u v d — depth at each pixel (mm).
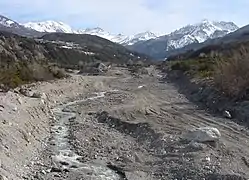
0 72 42406
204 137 19422
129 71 100000
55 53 155625
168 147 19531
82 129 24938
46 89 41562
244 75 31609
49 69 56719
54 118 28641
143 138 22375
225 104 30266
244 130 22875
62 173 16078
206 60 67125
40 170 16328
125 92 47250
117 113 29422
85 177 15609
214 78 38906
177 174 15742
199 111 30453
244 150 18484
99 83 58812
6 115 21766
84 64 126250
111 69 104562
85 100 40938
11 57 70312
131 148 20422
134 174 16031
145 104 34844
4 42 96500
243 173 15125
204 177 14969
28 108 26047
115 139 22438
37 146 20312
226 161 16719
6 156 16438
